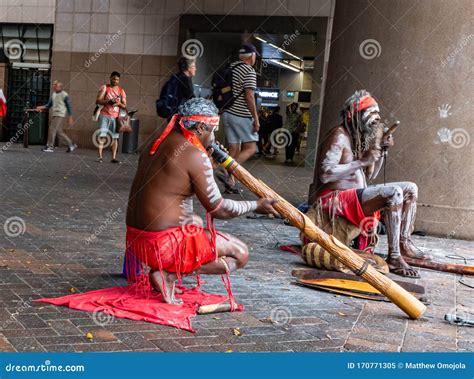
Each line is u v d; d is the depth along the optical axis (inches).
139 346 141.3
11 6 850.1
